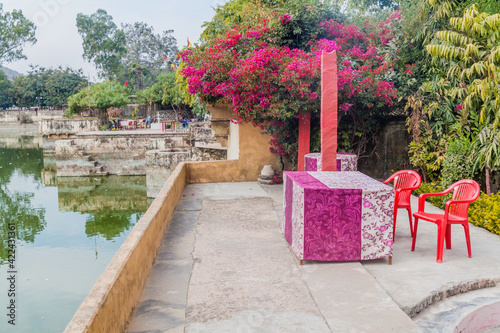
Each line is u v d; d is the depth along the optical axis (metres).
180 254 5.04
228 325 3.23
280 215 6.91
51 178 30.94
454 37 6.77
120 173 30.72
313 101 8.37
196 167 10.11
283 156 10.02
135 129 43.75
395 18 9.33
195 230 6.10
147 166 21.94
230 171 10.27
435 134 8.79
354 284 3.98
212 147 21.50
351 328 3.14
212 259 4.84
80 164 30.75
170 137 30.78
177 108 55.72
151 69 89.44
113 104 46.78
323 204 4.48
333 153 5.56
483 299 3.88
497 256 4.77
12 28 37.12
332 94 5.43
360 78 8.45
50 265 12.59
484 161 6.61
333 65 5.43
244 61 8.42
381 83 8.46
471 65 7.17
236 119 9.71
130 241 3.82
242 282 4.12
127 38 91.62
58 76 79.75
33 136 61.06
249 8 10.85
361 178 5.08
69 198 24.16
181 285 4.08
